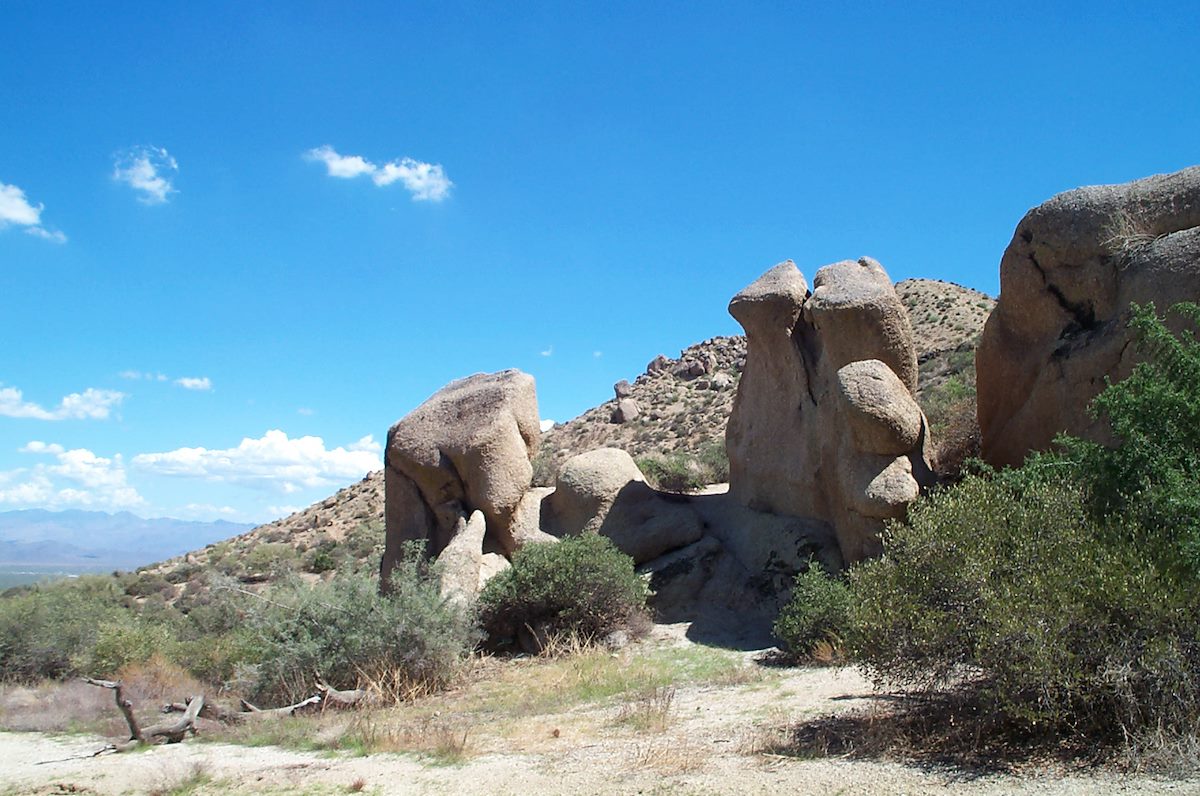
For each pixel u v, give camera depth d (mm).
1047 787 5754
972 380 27047
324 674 12625
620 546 15953
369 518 46125
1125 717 6285
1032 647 6270
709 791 6480
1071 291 12109
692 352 59875
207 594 31266
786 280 15664
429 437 17516
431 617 12727
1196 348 7691
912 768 6469
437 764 8180
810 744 7422
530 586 14219
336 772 8125
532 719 9859
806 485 14750
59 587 29141
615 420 48938
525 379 18078
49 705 14148
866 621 7266
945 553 7078
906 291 51062
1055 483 7484
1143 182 11750
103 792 8250
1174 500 6645
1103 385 11211
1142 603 6180
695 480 21000
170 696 14547
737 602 14578
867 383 12883
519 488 16953
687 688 10734
